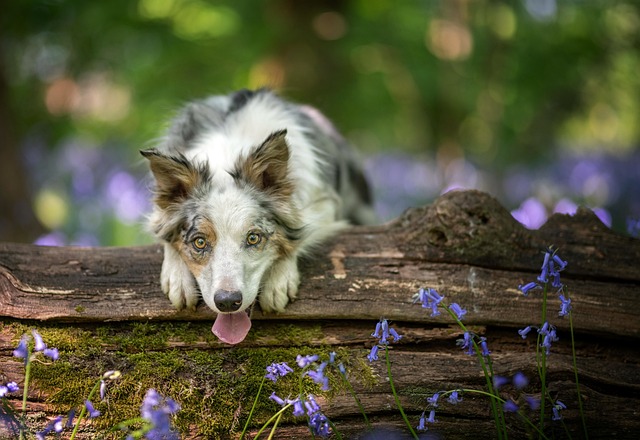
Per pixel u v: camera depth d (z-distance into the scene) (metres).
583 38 10.41
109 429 3.57
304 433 3.60
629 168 10.12
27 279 3.96
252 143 4.38
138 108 10.38
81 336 3.79
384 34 10.09
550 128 11.59
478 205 4.07
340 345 3.83
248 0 9.48
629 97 11.45
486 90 10.91
